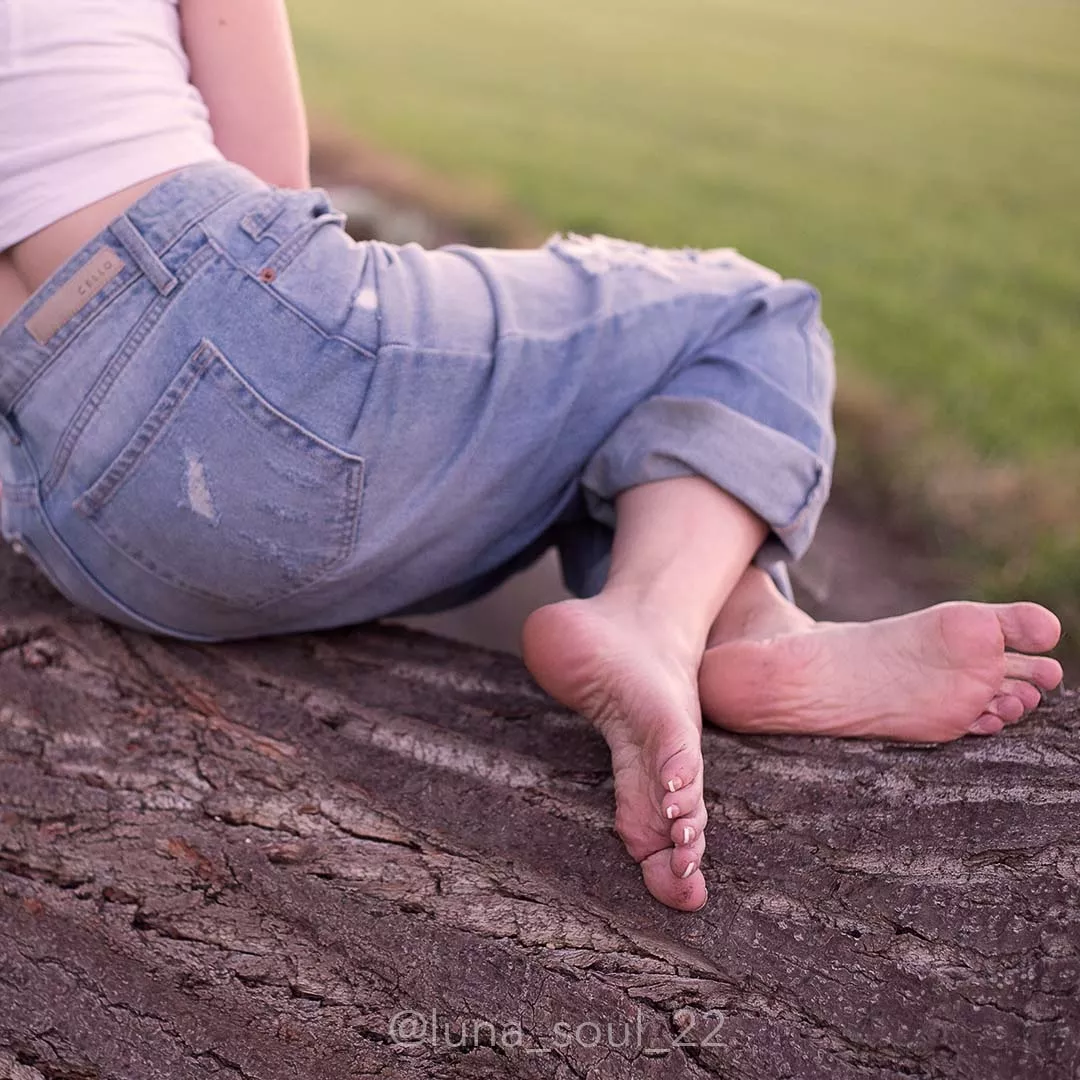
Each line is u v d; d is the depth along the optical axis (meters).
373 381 1.35
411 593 1.57
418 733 1.50
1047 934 1.19
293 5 11.09
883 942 1.21
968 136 7.39
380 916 1.29
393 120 7.52
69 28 1.30
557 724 1.52
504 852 1.34
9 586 1.74
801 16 10.89
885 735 1.43
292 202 1.36
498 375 1.42
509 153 6.93
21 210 1.31
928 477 3.87
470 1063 1.18
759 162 6.88
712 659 1.45
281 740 1.49
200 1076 1.20
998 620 1.36
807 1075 1.14
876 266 5.38
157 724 1.52
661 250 1.65
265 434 1.32
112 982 1.27
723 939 1.24
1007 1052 1.12
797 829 1.33
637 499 1.51
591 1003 1.20
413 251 1.45
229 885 1.33
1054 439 4.02
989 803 1.33
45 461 1.41
